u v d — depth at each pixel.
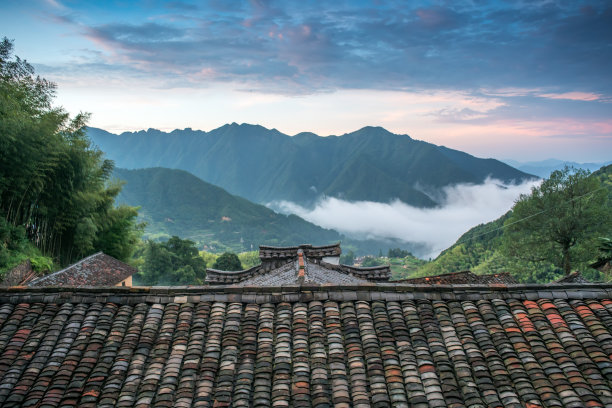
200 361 6.77
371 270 20.00
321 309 7.59
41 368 6.69
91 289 7.82
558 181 34.75
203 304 7.70
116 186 33.88
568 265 34.62
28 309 7.63
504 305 7.62
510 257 38.56
